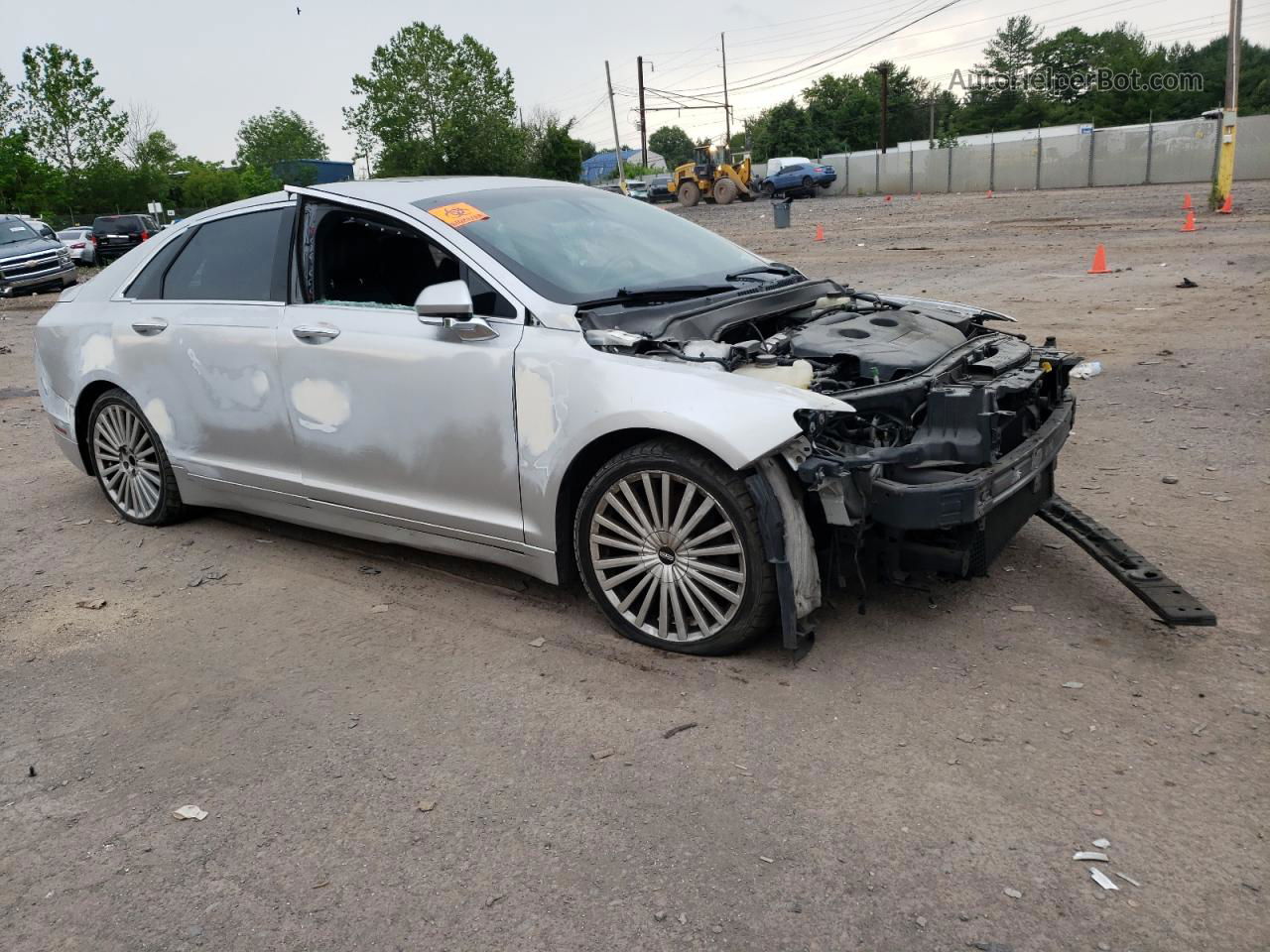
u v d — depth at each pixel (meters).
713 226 34.94
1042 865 2.52
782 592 3.40
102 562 5.04
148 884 2.65
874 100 87.12
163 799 3.02
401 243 4.26
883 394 3.57
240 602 4.46
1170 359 8.16
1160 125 43.25
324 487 4.54
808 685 3.44
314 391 4.43
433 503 4.20
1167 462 5.61
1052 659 3.52
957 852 2.58
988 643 3.66
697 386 3.42
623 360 3.59
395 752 3.20
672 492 3.58
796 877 2.53
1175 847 2.56
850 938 2.32
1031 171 47.81
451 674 3.68
